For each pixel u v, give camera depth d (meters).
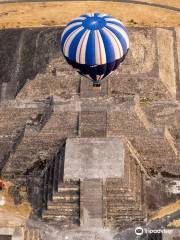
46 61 134.00
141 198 114.56
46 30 146.00
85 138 116.31
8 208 116.81
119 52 114.19
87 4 174.00
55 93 127.19
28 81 129.50
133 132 116.62
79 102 118.06
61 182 111.88
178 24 164.88
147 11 170.50
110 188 111.00
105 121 116.94
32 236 111.06
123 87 126.94
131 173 114.88
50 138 118.12
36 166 120.81
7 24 166.50
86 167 112.44
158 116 122.94
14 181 120.94
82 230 110.88
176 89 133.12
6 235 110.75
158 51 134.00
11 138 122.94
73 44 113.38
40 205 116.50
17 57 144.62
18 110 121.88
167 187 117.88
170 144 116.50
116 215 111.88
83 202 110.56
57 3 175.00
